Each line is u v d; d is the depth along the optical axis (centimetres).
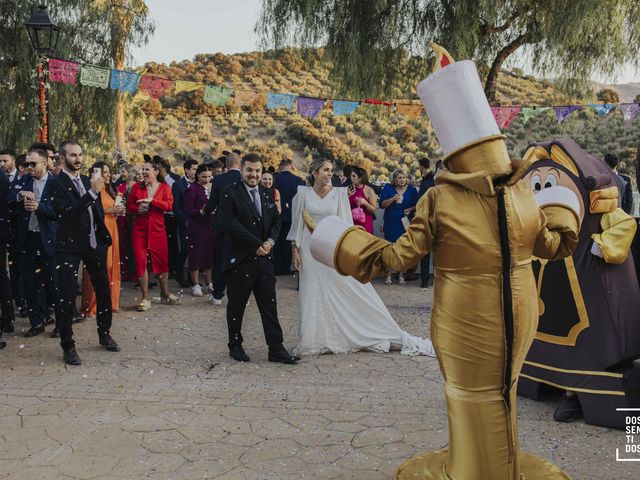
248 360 616
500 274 295
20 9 1745
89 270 635
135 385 541
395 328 655
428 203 304
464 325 298
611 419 451
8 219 688
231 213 595
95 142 2133
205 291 979
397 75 1411
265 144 3759
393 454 411
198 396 515
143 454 409
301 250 641
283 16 1409
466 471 306
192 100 4453
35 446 420
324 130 3997
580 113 3391
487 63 1398
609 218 459
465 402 303
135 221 841
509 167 296
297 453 411
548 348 488
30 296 698
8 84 1827
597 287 461
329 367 598
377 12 1334
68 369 585
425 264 1036
